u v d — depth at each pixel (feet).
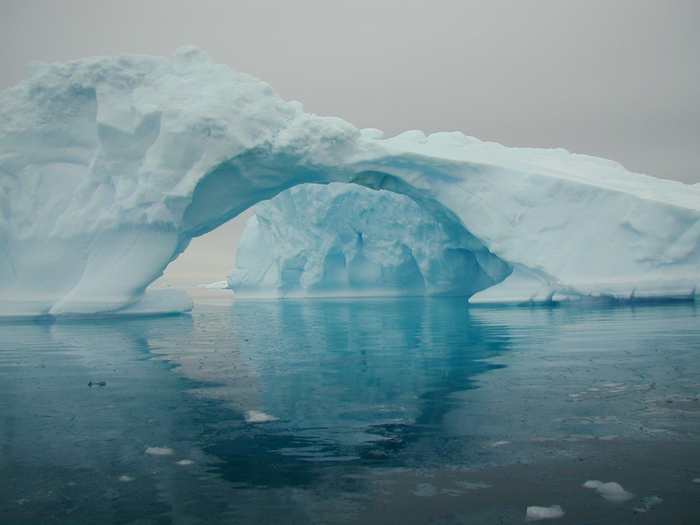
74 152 50.72
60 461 11.60
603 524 8.59
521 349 24.25
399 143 57.00
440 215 59.52
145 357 25.03
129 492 10.11
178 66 51.55
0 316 46.03
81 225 48.44
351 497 9.70
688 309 40.86
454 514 9.03
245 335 33.65
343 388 17.46
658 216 47.57
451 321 38.50
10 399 16.84
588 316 38.14
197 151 47.03
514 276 52.80
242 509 9.39
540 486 9.89
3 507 9.61
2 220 47.83
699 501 9.21
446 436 12.48
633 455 11.06
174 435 13.07
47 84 49.73
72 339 32.71
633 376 17.79
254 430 13.30
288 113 51.37
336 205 78.07
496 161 54.75
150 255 48.55
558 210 49.80
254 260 97.04
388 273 81.30
